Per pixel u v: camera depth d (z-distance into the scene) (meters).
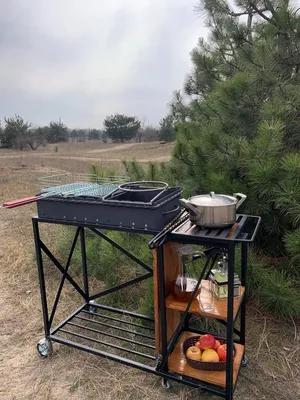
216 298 1.43
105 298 2.36
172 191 1.57
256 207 2.14
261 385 1.50
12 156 14.55
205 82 3.38
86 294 2.17
